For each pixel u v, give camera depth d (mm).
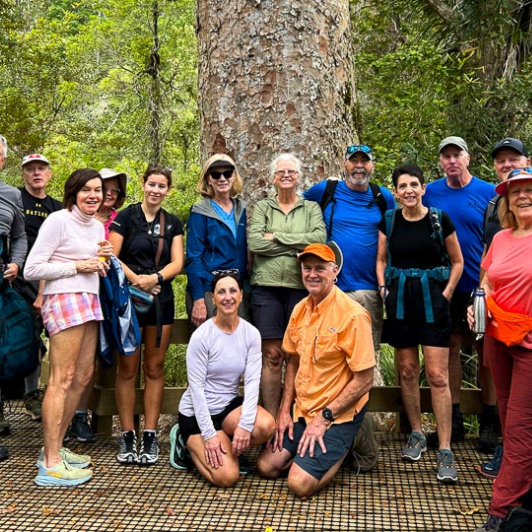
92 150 13781
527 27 7035
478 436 3807
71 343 2990
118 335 3080
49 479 2967
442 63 6852
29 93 12570
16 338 3342
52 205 4031
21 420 3988
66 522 2609
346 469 3248
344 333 3020
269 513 2719
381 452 3496
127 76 14578
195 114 13992
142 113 13828
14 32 12602
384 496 2910
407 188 3162
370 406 3725
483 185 3557
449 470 3070
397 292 3258
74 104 14500
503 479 2473
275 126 3941
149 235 3301
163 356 3381
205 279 3330
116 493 2916
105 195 3518
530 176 2453
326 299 3084
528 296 2461
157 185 3301
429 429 4828
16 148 12203
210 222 3365
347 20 4258
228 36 3992
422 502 2844
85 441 3604
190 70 14180
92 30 14242
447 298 3227
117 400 3377
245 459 3238
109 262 3090
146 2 13688
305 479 2850
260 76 3943
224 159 3328
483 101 6738
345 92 4191
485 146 6934
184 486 3016
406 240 3244
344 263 3420
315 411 3066
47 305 3006
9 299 3379
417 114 6879
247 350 3137
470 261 3520
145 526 2582
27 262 2934
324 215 3471
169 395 3727
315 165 3982
